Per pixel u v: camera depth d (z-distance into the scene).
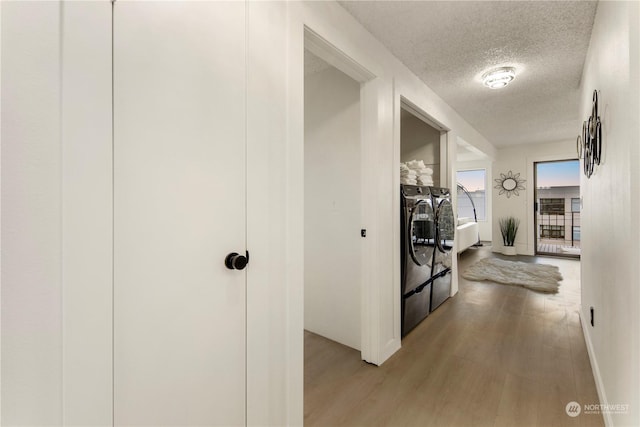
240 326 1.15
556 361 2.03
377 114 2.06
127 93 0.83
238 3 1.13
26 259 0.67
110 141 0.80
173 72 0.94
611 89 1.41
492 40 2.12
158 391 0.91
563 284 3.91
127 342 0.84
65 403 0.72
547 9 1.79
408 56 2.33
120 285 0.82
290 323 1.34
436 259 3.05
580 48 2.23
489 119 4.13
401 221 2.45
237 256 1.10
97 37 0.77
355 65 1.89
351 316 2.34
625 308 1.15
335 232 2.43
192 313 1.00
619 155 1.26
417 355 2.17
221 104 1.07
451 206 3.45
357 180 2.29
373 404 1.64
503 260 5.54
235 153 1.12
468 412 1.56
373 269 2.06
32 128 0.67
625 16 1.14
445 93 3.12
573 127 4.58
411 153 3.95
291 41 1.36
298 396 1.38
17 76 0.65
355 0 1.68
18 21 0.65
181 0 0.96
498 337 2.42
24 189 0.67
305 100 2.65
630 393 1.08
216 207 1.06
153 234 0.89
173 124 0.94
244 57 1.16
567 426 1.44
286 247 1.33
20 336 0.66
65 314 0.72
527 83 2.88
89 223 0.76
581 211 2.76
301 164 1.40
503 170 6.45
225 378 1.10
